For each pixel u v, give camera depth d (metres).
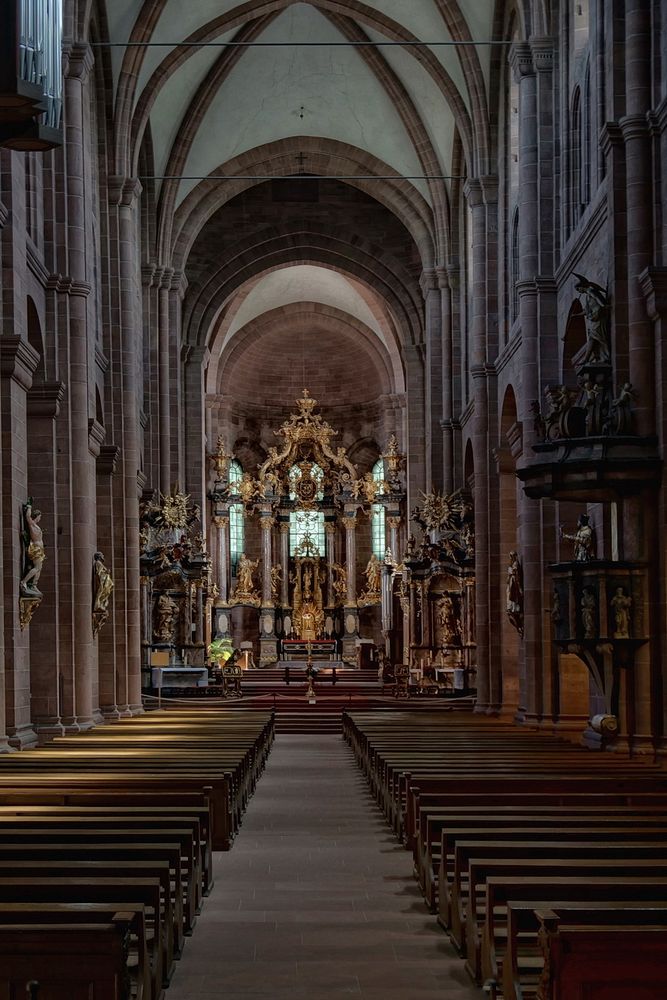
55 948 6.68
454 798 13.28
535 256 30.95
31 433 27.52
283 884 13.63
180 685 46.19
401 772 16.70
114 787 14.94
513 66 31.80
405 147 49.12
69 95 29.11
